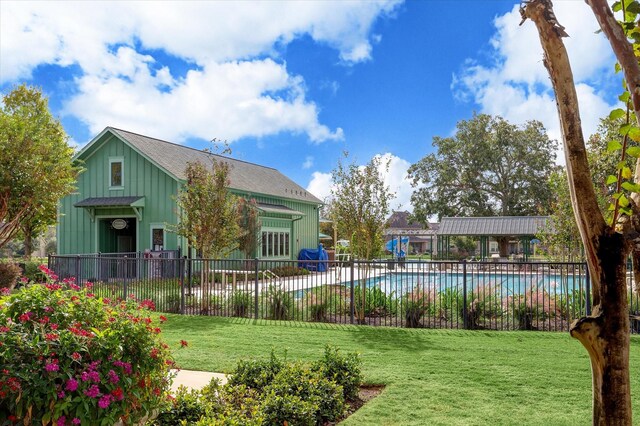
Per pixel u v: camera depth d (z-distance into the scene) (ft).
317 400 16.69
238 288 46.32
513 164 167.02
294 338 30.25
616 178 7.66
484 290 35.27
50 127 69.62
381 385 20.58
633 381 20.59
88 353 12.16
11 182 53.47
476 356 25.29
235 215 56.39
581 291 34.86
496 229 114.21
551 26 7.36
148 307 15.58
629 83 6.57
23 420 10.80
